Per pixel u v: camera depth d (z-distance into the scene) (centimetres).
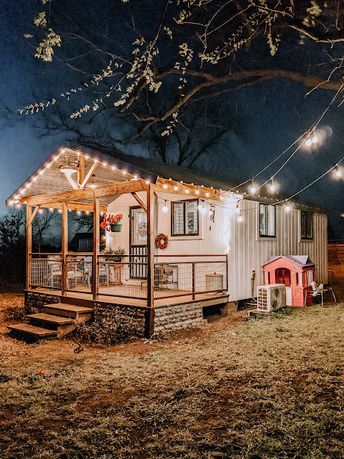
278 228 1509
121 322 999
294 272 1278
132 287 1377
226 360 705
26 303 1337
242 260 1285
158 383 608
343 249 3130
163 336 934
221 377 618
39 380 645
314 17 557
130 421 482
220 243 1243
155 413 499
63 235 1222
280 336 862
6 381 650
